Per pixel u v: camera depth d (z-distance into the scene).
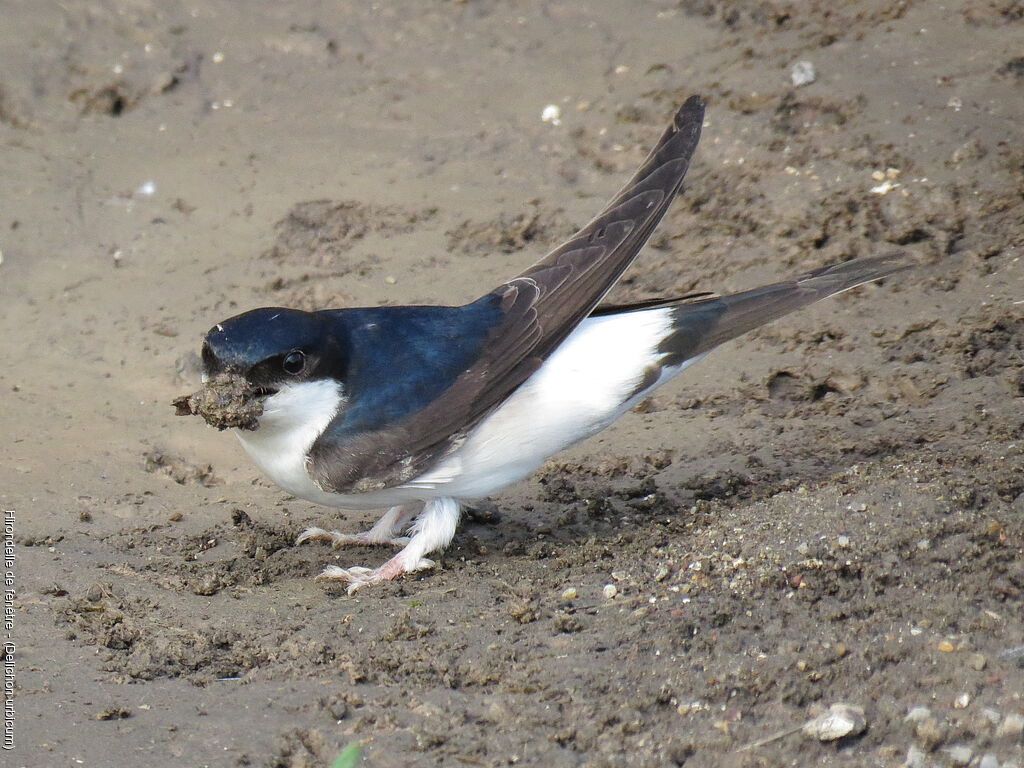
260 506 11.63
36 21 18.03
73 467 12.01
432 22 18.12
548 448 10.33
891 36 16.75
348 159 16.12
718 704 8.20
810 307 13.38
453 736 7.98
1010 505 9.72
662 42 17.31
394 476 9.92
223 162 16.20
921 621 8.76
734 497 10.96
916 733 7.84
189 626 9.41
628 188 11.05
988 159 14.66
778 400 12.41
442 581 10.13
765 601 9.10
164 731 8.11
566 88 16.88
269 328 9.48
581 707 8.20
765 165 15.15
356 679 8.61
